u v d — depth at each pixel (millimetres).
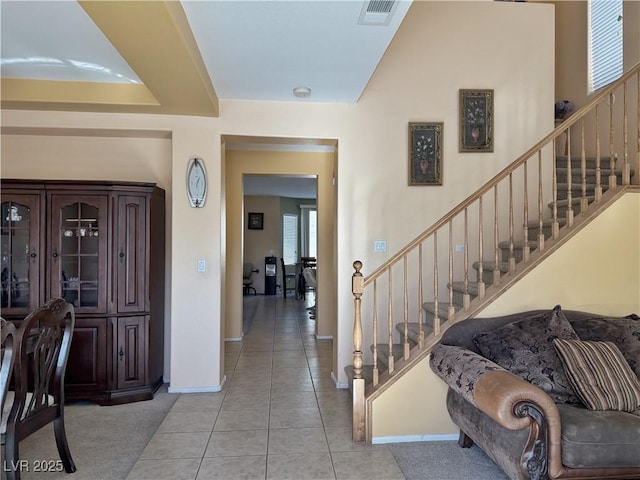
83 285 3355
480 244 2893
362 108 3740
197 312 3586
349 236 3730
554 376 2244
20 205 3307
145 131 3566
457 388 2264
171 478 2260
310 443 2670
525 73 3945
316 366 4387
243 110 3598
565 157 4055
